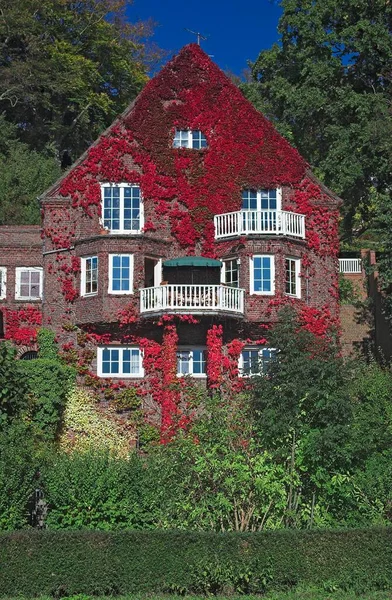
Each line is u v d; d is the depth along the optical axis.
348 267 52.12
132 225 39.78
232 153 40.81
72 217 39.78
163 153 40.38
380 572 21.25
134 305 38.41
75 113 67.88
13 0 63.44
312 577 21.25
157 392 38.19
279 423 24.09
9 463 23.91
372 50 49.75
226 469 23.25
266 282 39.19
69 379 37.09
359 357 32.19
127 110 40.69
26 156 57.56
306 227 40.84
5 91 62.19
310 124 52.62
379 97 48.53
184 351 38.88
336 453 23.81
